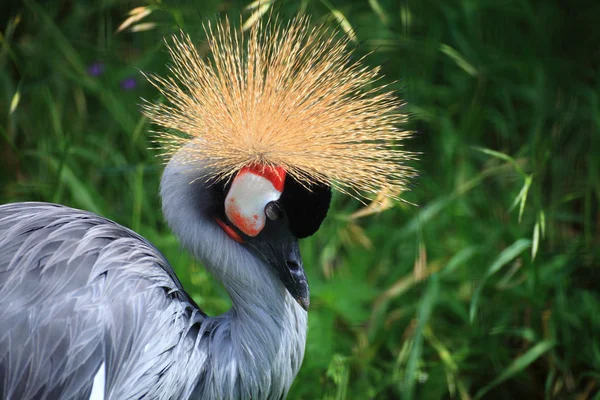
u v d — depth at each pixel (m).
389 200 6.08
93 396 4.30
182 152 4.74
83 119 8.33
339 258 7.77
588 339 6.51
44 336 4.26
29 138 8.02
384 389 6.46
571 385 6.43
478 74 8.05
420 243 6.50
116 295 4.46
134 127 7.59
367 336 6.67
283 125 4.61
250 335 4.73
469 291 7.02
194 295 6.65
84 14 8.97
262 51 5.06
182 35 5.17
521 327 6.76
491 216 7.64
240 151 4.59
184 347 4.66
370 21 8.52
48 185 7.11
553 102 8.59
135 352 4.44
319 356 6.24
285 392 4.95
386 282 7.29
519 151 8.24
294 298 4.69
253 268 4.73
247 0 7.77
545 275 6.86
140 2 8.79
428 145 8.34
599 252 7.07
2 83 8.37
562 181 7.97
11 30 6.96
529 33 9.49
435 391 6.40
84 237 4.62
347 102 4.97
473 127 8.23
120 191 7.76
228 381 4.70
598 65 9.02
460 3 9.09
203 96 4.84
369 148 4.86
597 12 9.38
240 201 4.62
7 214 4.81
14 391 4.21
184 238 4.79
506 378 6.37
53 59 8.43
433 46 8.55
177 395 4.62
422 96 8.40
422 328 6.19
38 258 4.46
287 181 4.59
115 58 8.71
